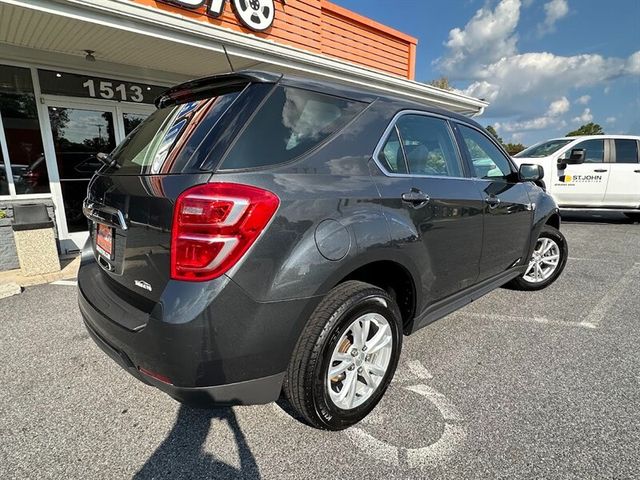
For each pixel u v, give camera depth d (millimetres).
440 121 2709
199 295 1481
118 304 1817
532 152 9117
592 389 2354
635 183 8203
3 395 2297
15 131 5301
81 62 5535
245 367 1597
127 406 2205
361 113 2139
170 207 1554
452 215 2480
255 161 1655
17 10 3721
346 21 8312
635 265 5262
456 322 3352
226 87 1938
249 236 1526
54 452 1855
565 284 4422
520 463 1775
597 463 1772
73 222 5953
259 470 1752
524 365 2633
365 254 1881
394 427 2021
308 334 1750
